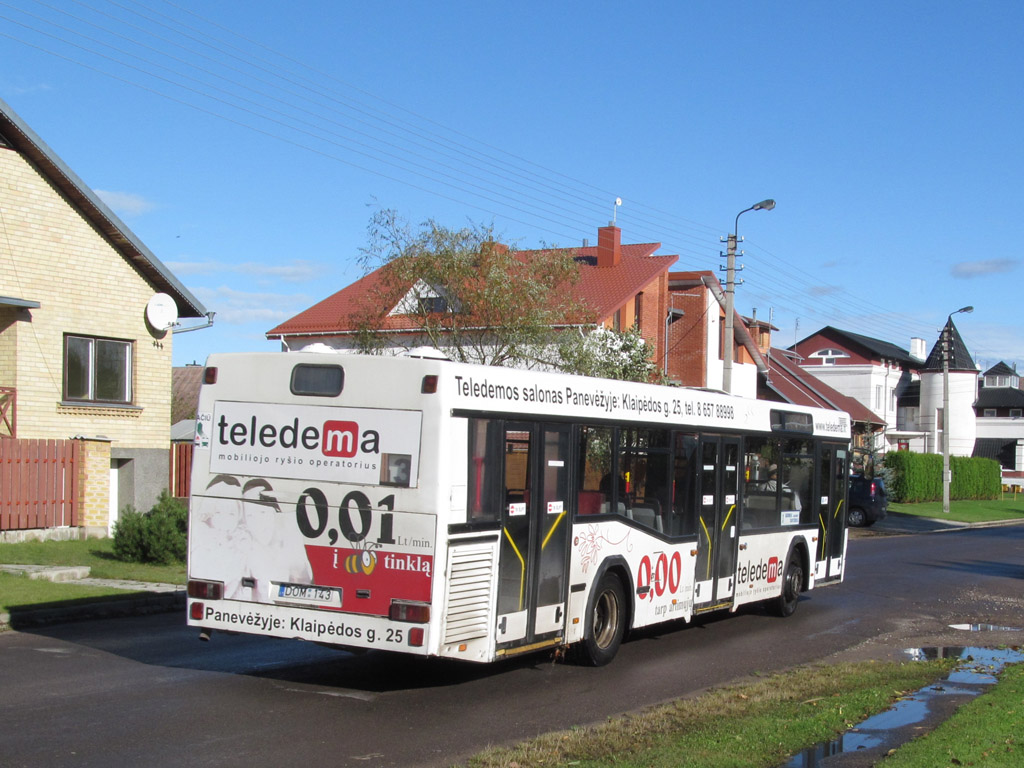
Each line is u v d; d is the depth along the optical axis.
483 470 9.00
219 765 6.83
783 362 63.28
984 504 61.44
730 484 13.68
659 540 11.92
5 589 13.77
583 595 10.45
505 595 9.24
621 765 6.83
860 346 75.19
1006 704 9.18
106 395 22.73
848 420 17.61
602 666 10.98
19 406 20.97
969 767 6.96
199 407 9.49
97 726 7.70
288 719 8.17
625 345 26.48
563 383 10.16
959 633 14.72
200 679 9.55
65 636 11.74
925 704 9.30
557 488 10.02
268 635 9.01
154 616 13.66
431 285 25.02
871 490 40.72
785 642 13.27
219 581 9.24
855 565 24.58
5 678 9.32
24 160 21.00
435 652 8.45
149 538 17.22
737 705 9.05
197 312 24.70
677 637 13.40
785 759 7.22
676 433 12.37
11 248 20.83
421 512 8.53
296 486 8.99
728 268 29.25
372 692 9.31
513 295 24.41
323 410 8.98
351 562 8.74
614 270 41.53
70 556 17.58
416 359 8.73
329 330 40.97
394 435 8.70
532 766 6.88
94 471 20.48
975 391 81.75
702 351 45.56
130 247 22.83
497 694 9.44
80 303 22.06
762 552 14.58
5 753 6.91
